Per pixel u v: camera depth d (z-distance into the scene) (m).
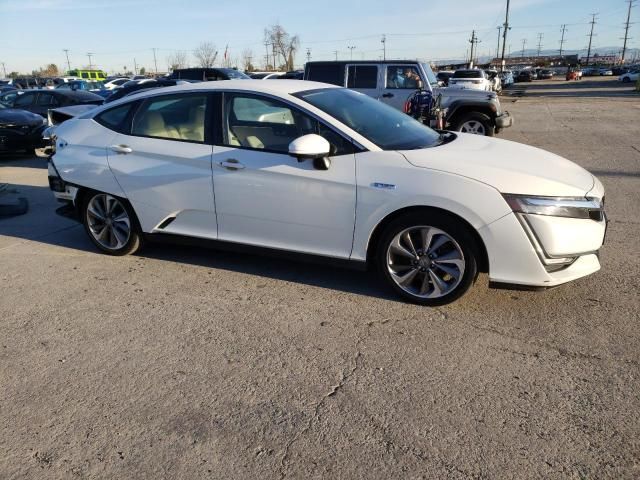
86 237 5.77
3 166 10.41
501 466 2.37
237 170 4.21
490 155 3.91
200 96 4.46
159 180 4.57
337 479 2.33
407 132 4.33
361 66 11.32
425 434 2.59
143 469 2.42
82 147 4.97
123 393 2.98
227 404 2.87
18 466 2.46
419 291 3.87
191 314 3.90
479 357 3.23
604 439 2.52
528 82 60.38
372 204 3.76
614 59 143.50
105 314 3.94
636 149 10.66
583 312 3.74
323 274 4.55
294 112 4.09
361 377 3.07
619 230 5.52
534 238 3.46
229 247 4.47
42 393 3.01
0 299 4.24
